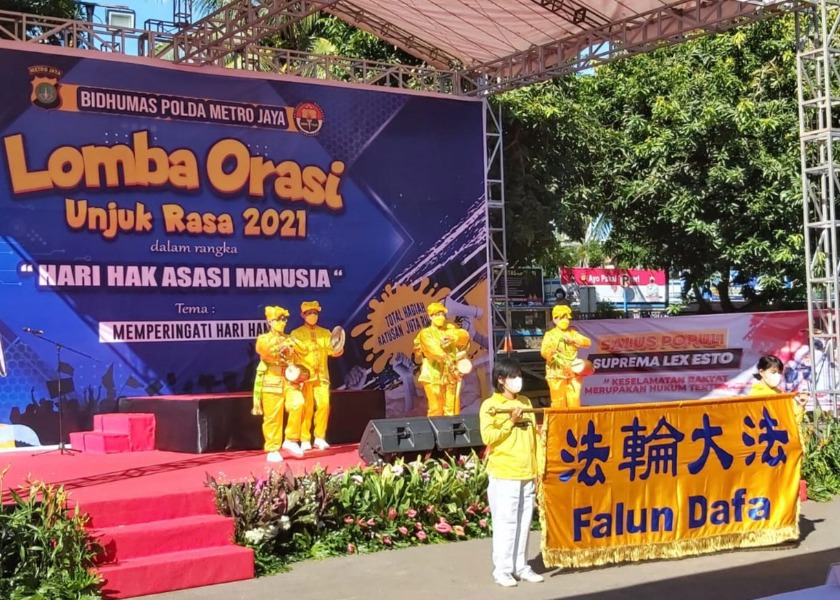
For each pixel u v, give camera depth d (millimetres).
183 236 11023
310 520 7070
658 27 11484
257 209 11539
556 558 6422
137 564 6070
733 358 13602
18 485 7363
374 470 7918
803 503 9031
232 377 11281
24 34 10336
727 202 16094
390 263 12516
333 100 12164
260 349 8891
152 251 10820
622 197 16625
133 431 9680
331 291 12055
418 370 12648
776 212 15742
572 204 16094
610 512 6633
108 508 6543
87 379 10367
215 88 11312
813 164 15523
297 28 16062
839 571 2594
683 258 17562
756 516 7211
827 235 10586
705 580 6332
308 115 11945
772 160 15438
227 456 9234
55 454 9539
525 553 6309
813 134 10469
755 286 18781
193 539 6562
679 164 16156
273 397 8898
